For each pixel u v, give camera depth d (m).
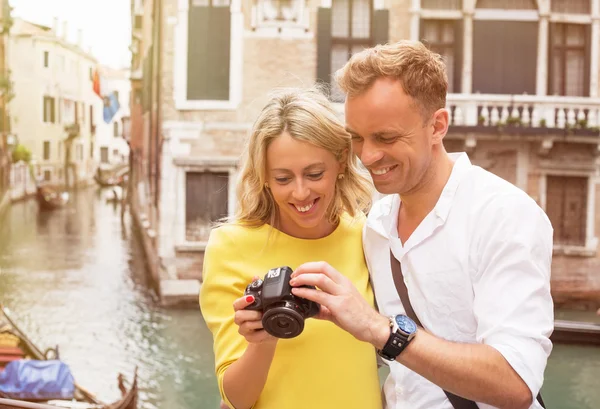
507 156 8.84
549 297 1.11
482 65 8.81
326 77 8.70
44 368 7.41
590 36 8.79
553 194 8.86
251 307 1.07
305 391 1.28
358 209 1.44
